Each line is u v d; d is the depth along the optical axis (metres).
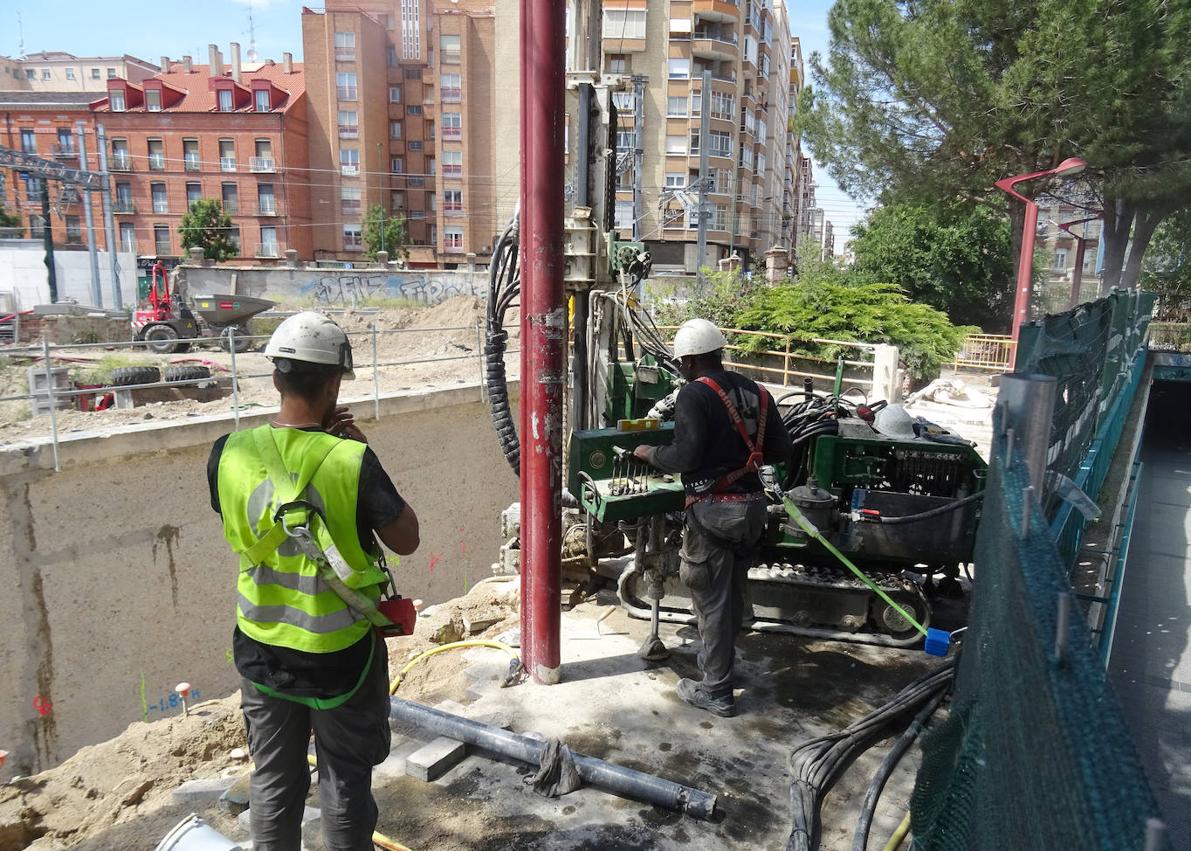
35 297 44.75
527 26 3.75
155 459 9.87
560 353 4.00
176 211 61.69
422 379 17.19
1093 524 5.65
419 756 3.47
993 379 19.20
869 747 3.65
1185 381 16.56
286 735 2.45
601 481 4.21
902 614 4.48
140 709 9.91
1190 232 27.72
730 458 3.76
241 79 65.25
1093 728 0.87
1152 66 19.28
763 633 4.82
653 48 51.81
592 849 3.00
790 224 83.62
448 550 14.05
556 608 4.18
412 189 68.12
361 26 63.34
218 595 10.70
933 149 24.25
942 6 21.75
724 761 3.56
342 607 2.29
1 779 8.71
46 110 61.09
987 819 1.50
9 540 8.65
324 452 2.26
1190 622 7.49
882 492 4.62
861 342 18.72
